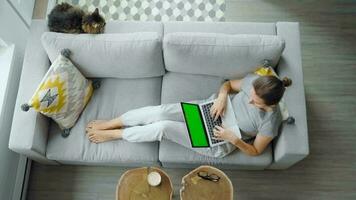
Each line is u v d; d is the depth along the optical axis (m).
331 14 2.97
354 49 2.86
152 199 1.95
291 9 3.00
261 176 2.50
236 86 2.16
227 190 1.97
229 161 2.14
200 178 2.00
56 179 2.53
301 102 2.07
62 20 2.10
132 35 2.10
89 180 2.52
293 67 2.16
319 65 2.81
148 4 3.04
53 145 2.20
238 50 2.07
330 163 2.54
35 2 2.91
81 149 2.19
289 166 2.35
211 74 2.29
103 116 2.28
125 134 2.14
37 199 2.48
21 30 2.55
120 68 2.22
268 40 2.05
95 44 2.09
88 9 3.02
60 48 2.10
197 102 2.20
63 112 2.13
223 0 3.04
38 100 1.99
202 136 2.08
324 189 2.47
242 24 2.33
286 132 2.01
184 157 2.15
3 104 2.24
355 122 2.64
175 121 2.15
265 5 3.02
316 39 2.89
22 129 2.06
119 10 3.04
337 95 2.72
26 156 2.41
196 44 2.07
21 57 2.49
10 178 2.33
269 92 1.77
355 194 2.46
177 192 2.45
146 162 2.23
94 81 2.36
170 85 2.32
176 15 3.01
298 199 2.45
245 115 2.05
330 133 2.61
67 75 2.10
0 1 2.23
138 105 2.30
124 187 1.98
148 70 2.25
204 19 2.98
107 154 2.18
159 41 2.09
